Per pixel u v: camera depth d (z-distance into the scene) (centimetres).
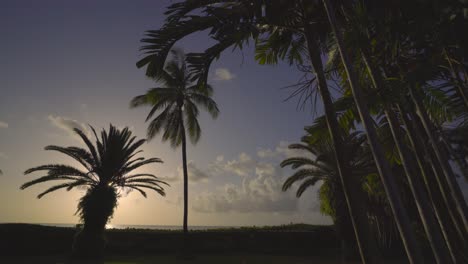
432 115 826
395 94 617
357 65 729
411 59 678
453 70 650
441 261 537
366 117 458
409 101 795
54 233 1973
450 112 808
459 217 735
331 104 568
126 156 1873
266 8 618
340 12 671
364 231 482
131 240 2094
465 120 815
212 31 561
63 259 1655
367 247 472
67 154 1730
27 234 1873
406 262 1577
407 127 770
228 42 580
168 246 2105
